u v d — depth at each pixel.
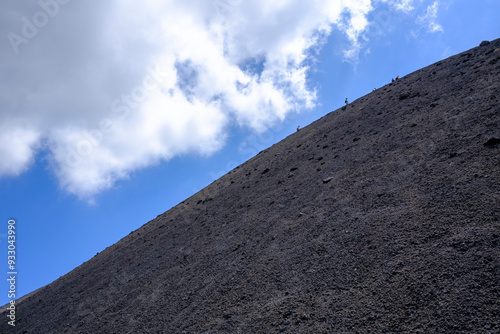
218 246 12.76
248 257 9.99
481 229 5.50
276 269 8.17
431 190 7.68
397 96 19.69
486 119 9.47
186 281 11.02
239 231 13.10
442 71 19.75
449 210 6.55
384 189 9.11
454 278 4.79
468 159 8.03
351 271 6.36
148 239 22.89
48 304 19.23
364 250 6.82
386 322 4.62
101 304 13.65
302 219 10.48
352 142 16.06
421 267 5.38
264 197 16.06
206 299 8.74
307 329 5.32
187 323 7.90
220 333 6.60
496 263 4.66
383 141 13.16
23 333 15.27
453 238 5.66
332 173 13.20
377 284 5.57
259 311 6.67
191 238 16.45
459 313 4.17
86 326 11.70
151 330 8.66
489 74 13.27
